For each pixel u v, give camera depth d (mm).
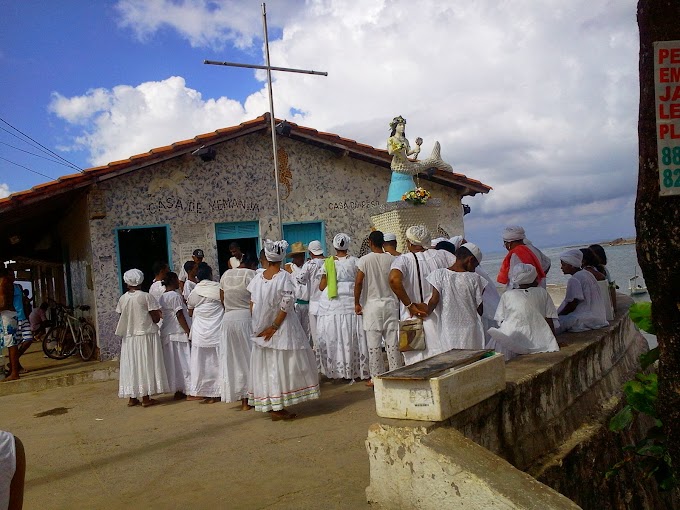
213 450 5574
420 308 5988
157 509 4270
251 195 12273
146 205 11305
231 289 7145
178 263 11562
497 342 5855
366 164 13391
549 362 5145
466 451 3377
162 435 6273
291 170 12695
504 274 6613
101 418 7355
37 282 24516
